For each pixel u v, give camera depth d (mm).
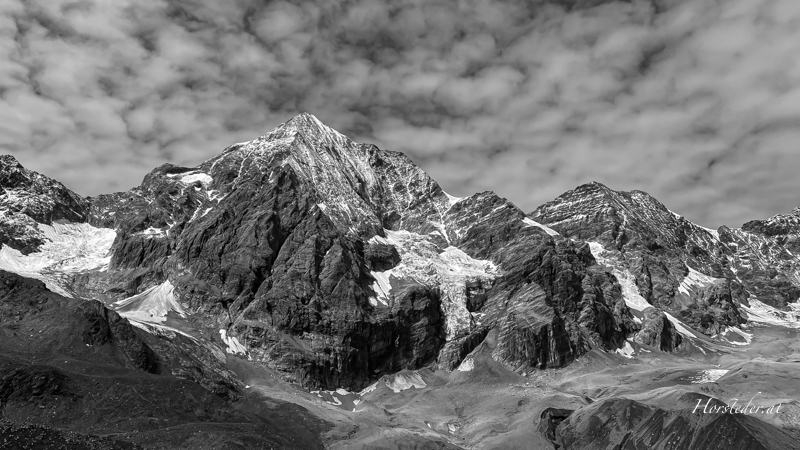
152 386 188375
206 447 165625
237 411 197625
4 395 170875
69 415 169750
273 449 174375
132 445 156500
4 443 133625
